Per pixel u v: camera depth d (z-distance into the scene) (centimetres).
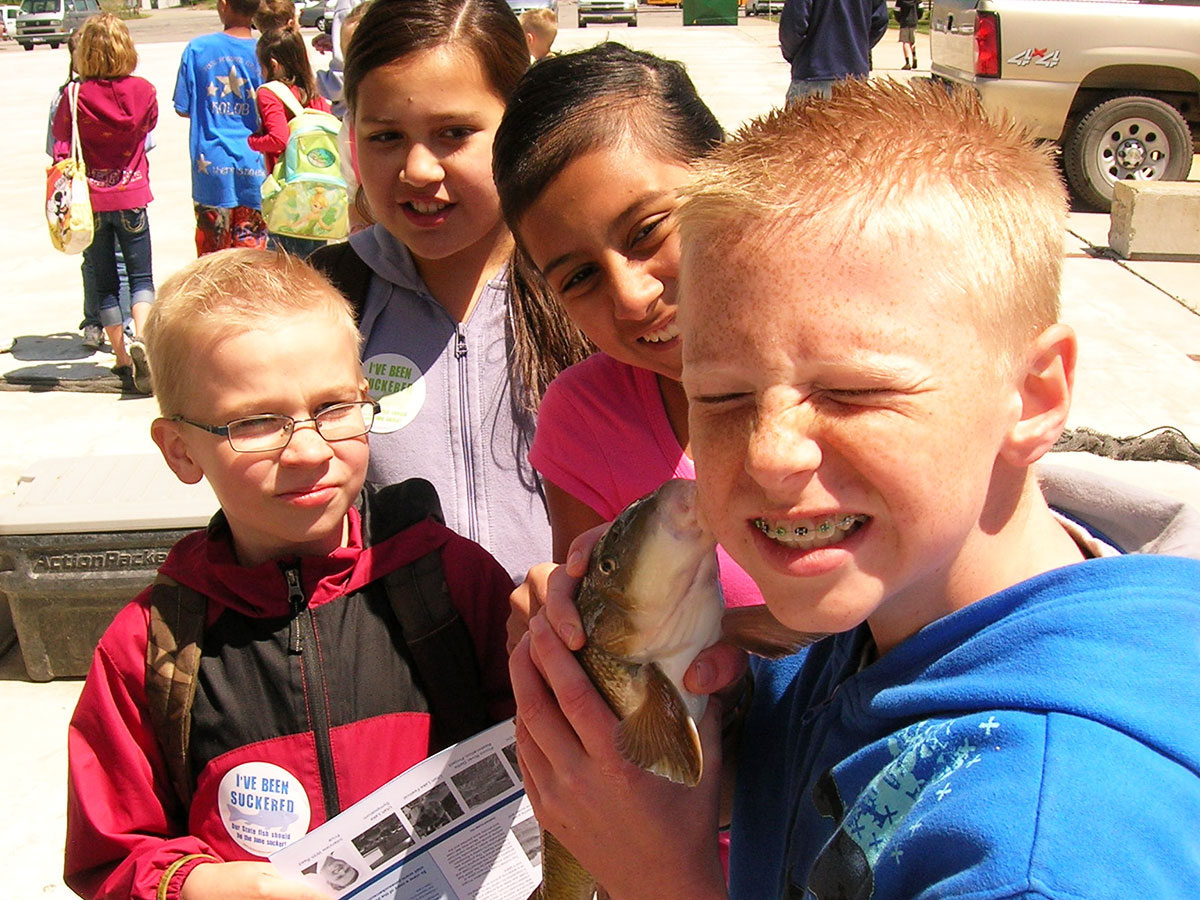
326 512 177
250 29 775
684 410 189
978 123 106
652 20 3766
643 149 170
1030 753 88
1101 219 1029
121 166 684
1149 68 1039
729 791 148
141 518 372
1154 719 88
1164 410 595
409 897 160
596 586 127
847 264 94
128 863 166
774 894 127
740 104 1680
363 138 235
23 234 1077
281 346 172
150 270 717
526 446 240
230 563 182
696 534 120
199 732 174
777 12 3888
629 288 170
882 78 116
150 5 5700
